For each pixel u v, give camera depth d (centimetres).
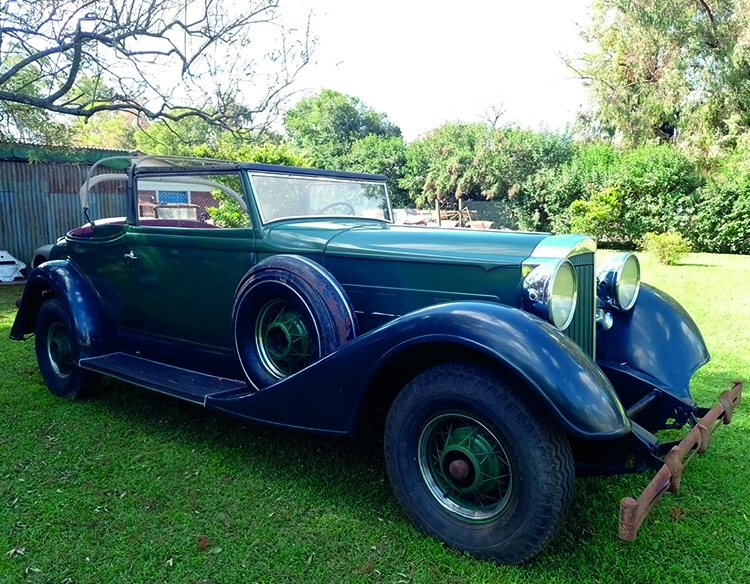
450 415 229
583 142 2395
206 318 347
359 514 256
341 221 362
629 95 1894
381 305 290
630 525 189
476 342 214
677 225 1622
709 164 1609
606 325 320
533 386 203
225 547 232
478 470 223
